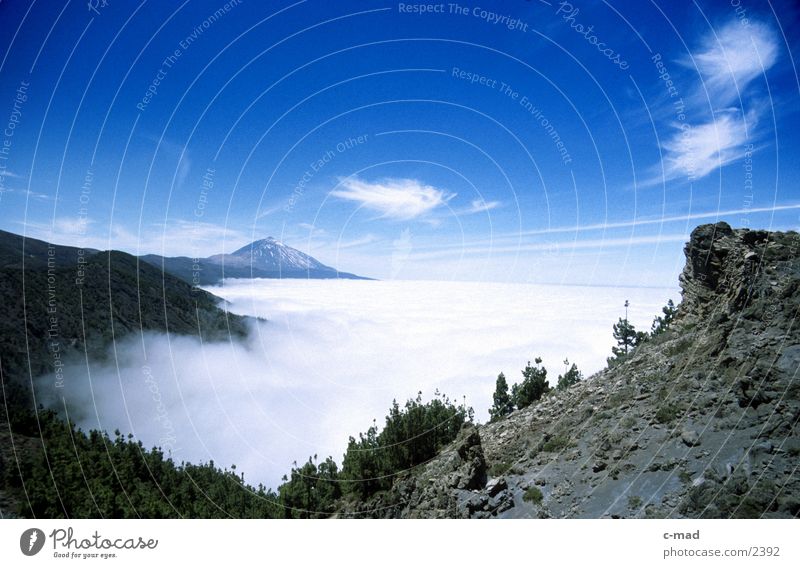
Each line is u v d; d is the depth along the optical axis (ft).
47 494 54.85
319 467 74.69
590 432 61.21
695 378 60.18
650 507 44.06
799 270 66.13
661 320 90.17
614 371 78.13
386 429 75.10
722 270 76.02
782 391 49.67
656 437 53.31
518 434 71.97
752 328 61.87
